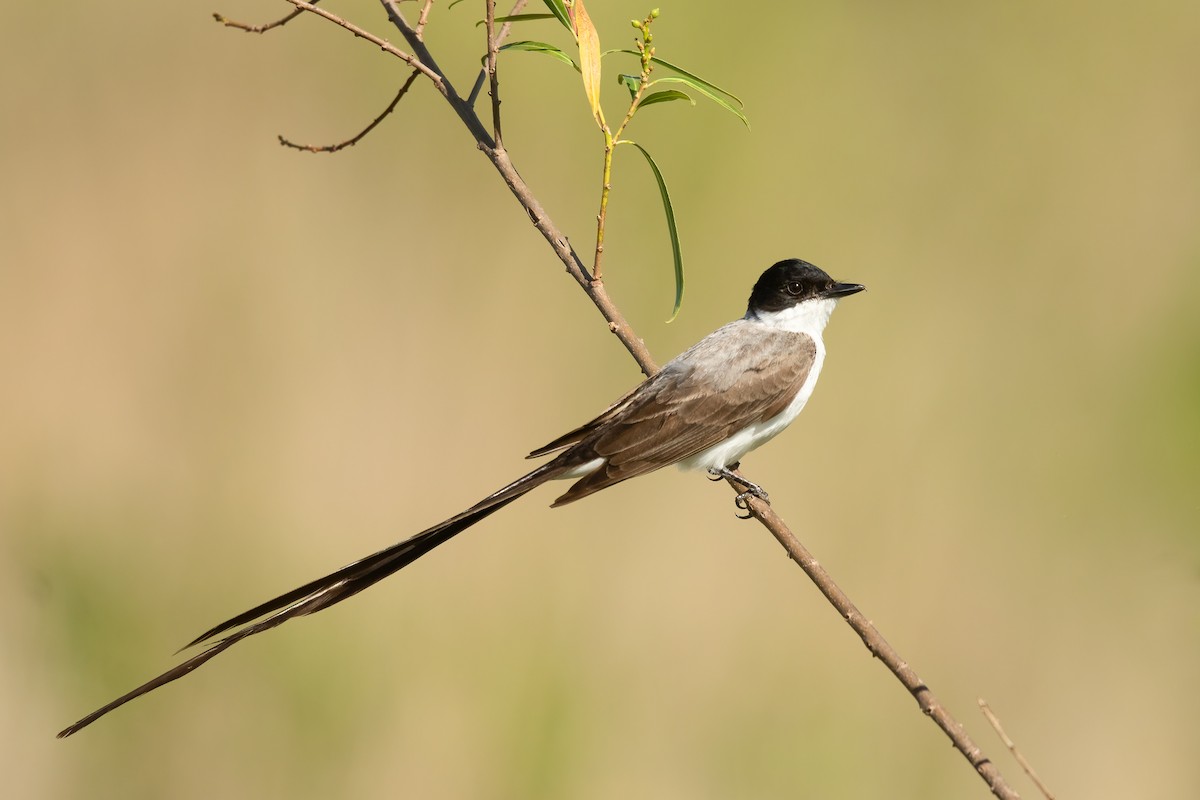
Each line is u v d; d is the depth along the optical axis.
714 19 18.23
